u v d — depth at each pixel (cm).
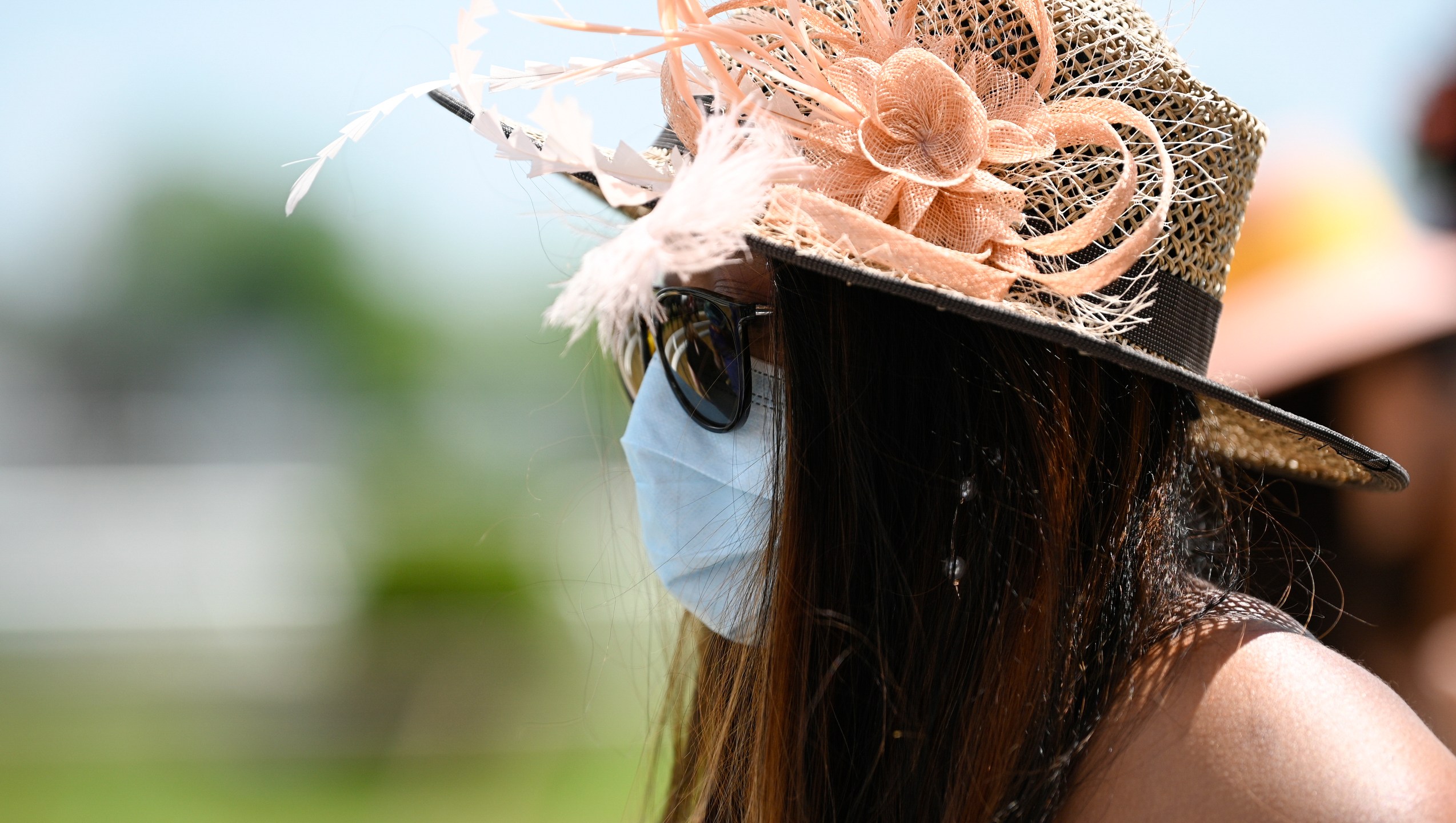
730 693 174
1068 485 136
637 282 111
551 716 867
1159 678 126
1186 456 154
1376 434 222
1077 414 139
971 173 131
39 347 2394
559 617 1029
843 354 138
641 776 290
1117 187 128
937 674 136
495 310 2134
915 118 133
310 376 2284
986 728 132
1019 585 134
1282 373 230
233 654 1148
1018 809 127
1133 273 138
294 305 2345
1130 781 121
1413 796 104
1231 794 113
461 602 1316
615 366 245
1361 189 236
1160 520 142
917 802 135
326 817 701
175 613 1241
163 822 694
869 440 138
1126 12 150
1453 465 213
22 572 1348
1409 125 233
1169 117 144
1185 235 144
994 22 141
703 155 114
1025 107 136
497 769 765
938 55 137
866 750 140
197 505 1688
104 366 2372
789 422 142
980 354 138
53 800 732
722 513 167
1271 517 193
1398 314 218
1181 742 120
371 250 2306
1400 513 215
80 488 1867
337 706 970
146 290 2402
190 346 2398
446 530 1386
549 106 120
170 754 838
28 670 1077
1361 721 112
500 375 2100
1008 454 136
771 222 129
